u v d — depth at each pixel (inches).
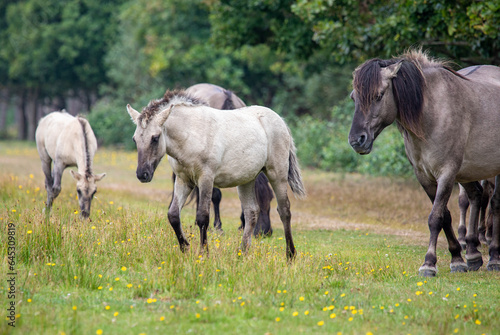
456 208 657.0
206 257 335.6
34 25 2160.4
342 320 251.6
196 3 1679.4
